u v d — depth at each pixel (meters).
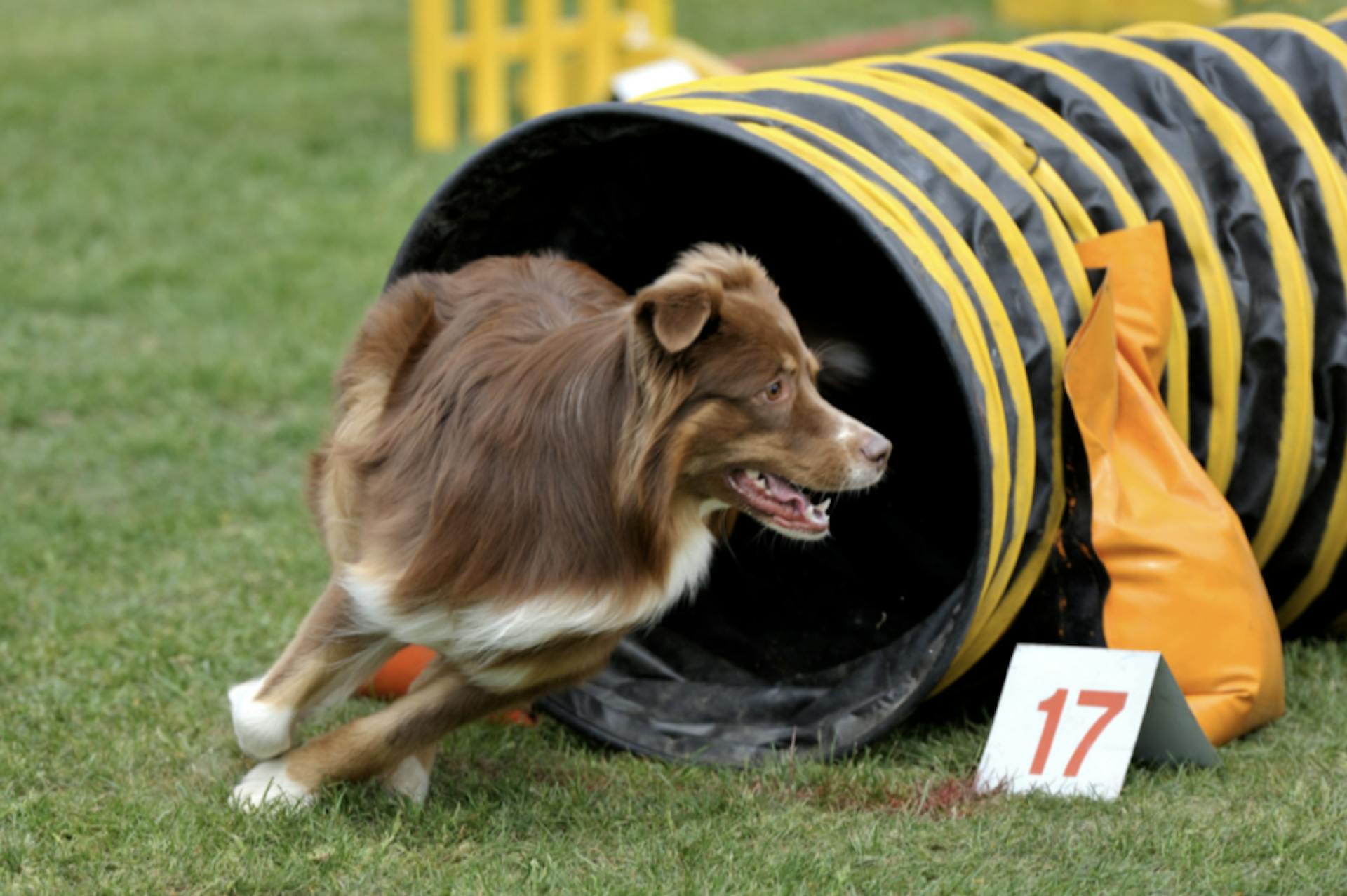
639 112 8.07
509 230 9.48
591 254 9.98
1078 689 8.26
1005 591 8.52
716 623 9.93
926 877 7.17
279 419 14.80
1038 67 9.91
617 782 8.34
